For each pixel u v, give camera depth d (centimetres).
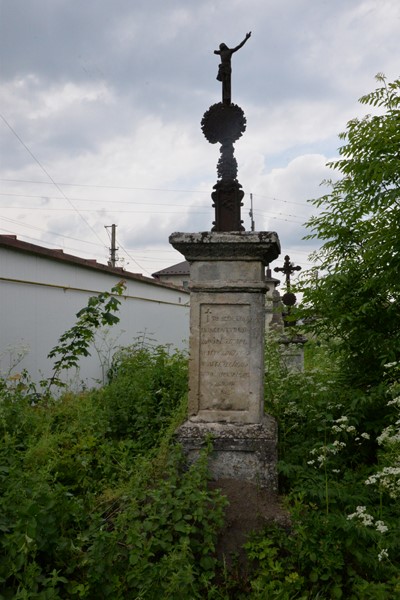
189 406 453
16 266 713
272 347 734
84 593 265
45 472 332
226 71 489
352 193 538
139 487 351
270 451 416
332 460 448
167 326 1567
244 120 482
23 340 729
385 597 271
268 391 544
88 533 294
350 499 360
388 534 317
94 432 498
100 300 635
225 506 363
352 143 484
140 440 511
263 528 344
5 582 263
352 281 532
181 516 316
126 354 965
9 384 680
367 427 468
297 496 367
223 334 452
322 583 306
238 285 445
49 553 283
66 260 851
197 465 375
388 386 472
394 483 338
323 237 568
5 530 271
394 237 448
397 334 501
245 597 304
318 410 493
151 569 279
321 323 562
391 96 483
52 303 821
